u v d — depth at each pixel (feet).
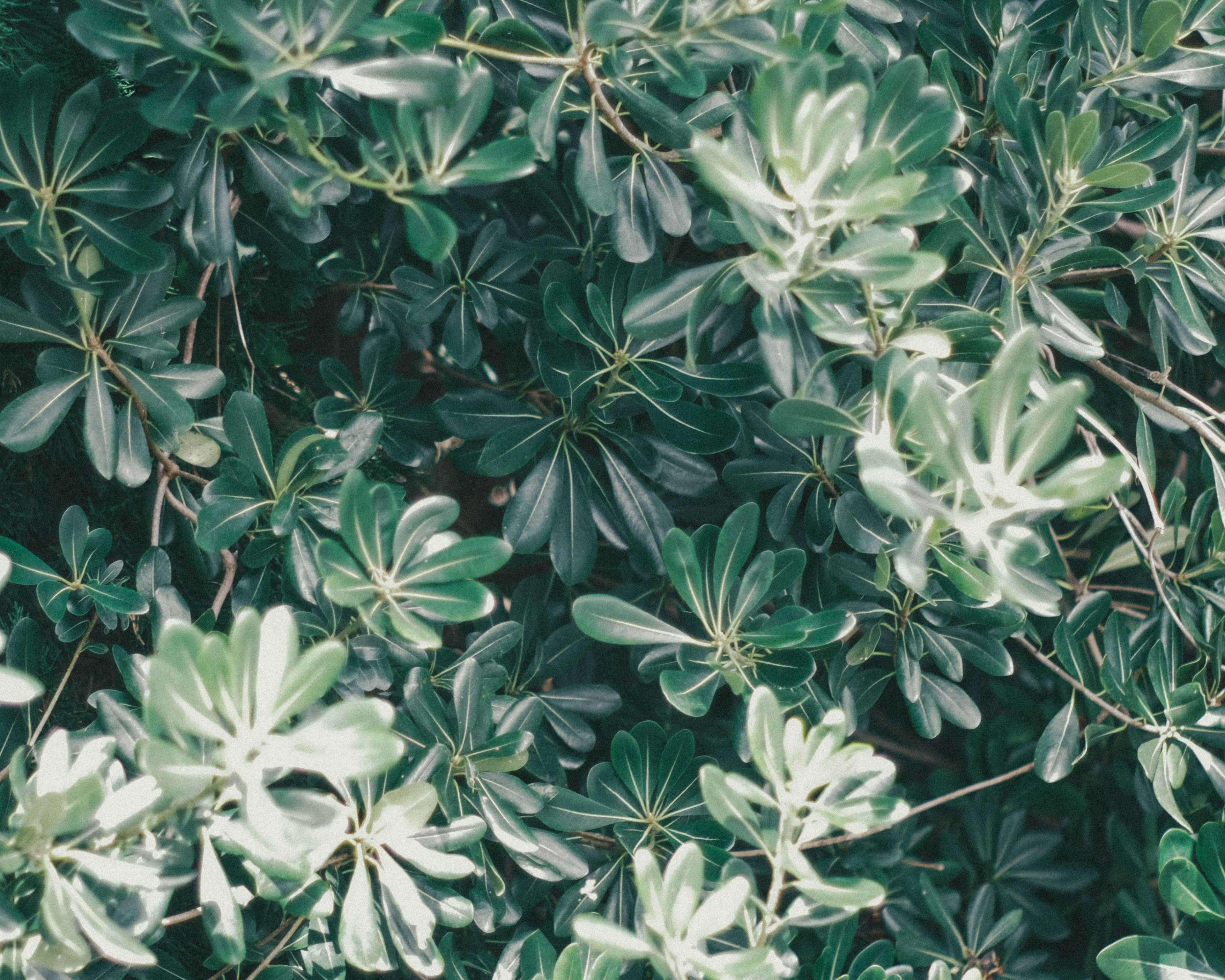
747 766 3.52
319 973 3.37
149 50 3.05
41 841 2.87
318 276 3.86
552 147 3.15
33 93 3.09
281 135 3.35
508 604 4.10
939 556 3.04
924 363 3.00
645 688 4.24
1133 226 4.04
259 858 2.92
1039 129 3.27
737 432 3.40
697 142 2.78
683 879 2.95
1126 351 4.13
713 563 3.28
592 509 3.58
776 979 2.98
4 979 2.97
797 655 3.29
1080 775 4.76
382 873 3.11
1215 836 3.23
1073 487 2.82
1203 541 3.90
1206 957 3.23
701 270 3.26
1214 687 3.59
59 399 3.23
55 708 3.56
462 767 3.39
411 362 4.41
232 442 3.23
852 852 4.25
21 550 3.22
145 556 3.34
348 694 3.36
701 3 3.05
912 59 3.03
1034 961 4.55
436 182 2.92
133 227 3.23
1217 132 3.92
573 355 3.54
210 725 2.77
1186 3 3.39
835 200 2.86
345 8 2.84
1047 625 3.99
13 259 3.42
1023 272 3.38
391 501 3.03
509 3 3.38
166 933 3.59
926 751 5.49
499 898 3.53
